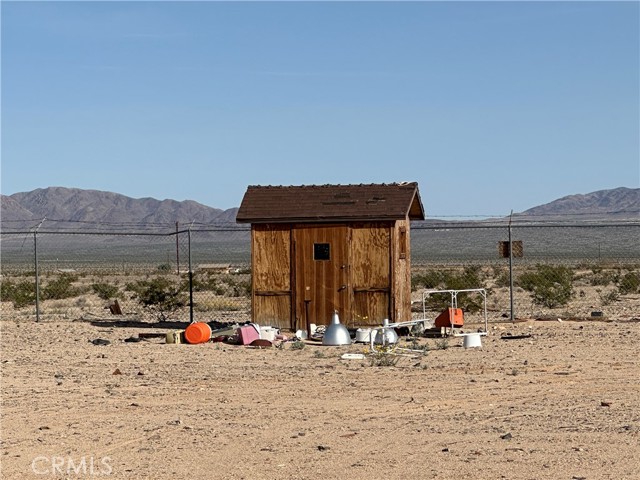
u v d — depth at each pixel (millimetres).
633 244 136125
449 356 18641
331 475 9570
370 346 19750
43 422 12547
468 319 27047
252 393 14570
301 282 22984
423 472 9609
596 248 131625
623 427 11492
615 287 44250
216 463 10203
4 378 16438
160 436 11562
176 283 49875
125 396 14453
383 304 22594
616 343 20156
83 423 12461
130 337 23234
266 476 9609
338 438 11297
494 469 9656
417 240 156000
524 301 34625
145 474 9828
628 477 9242
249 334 21594
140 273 70688
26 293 41938
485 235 157000
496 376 15914
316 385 15227
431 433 11477
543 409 12906
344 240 22750
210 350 20453
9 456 10719
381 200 22781
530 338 21453
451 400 13734
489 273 59688
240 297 40812
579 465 9734
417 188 23344
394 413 12844
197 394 14562
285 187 23750
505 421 12141
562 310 30469
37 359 19094
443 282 46625
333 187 23500
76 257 153250
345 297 22734
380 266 22609
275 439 11312
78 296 44719
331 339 21047
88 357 19391
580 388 14562
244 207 23297
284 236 23109
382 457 10289
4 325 26719
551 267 58000
